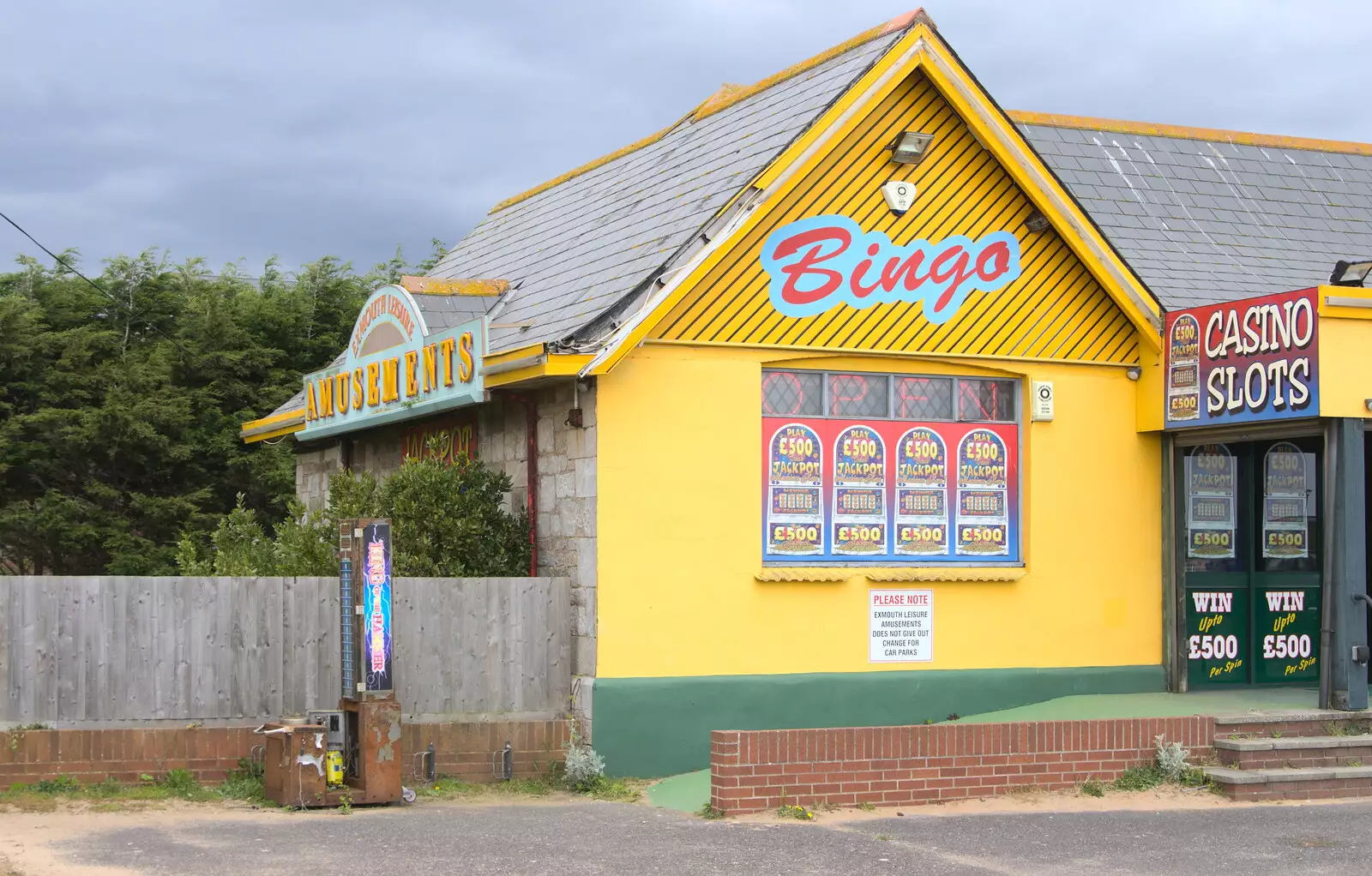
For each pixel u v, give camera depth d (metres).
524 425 14.09
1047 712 13.80
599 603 12.70
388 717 11.43
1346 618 13.24
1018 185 14.23
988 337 14.27
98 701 11.65
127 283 26.20
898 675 13.73
